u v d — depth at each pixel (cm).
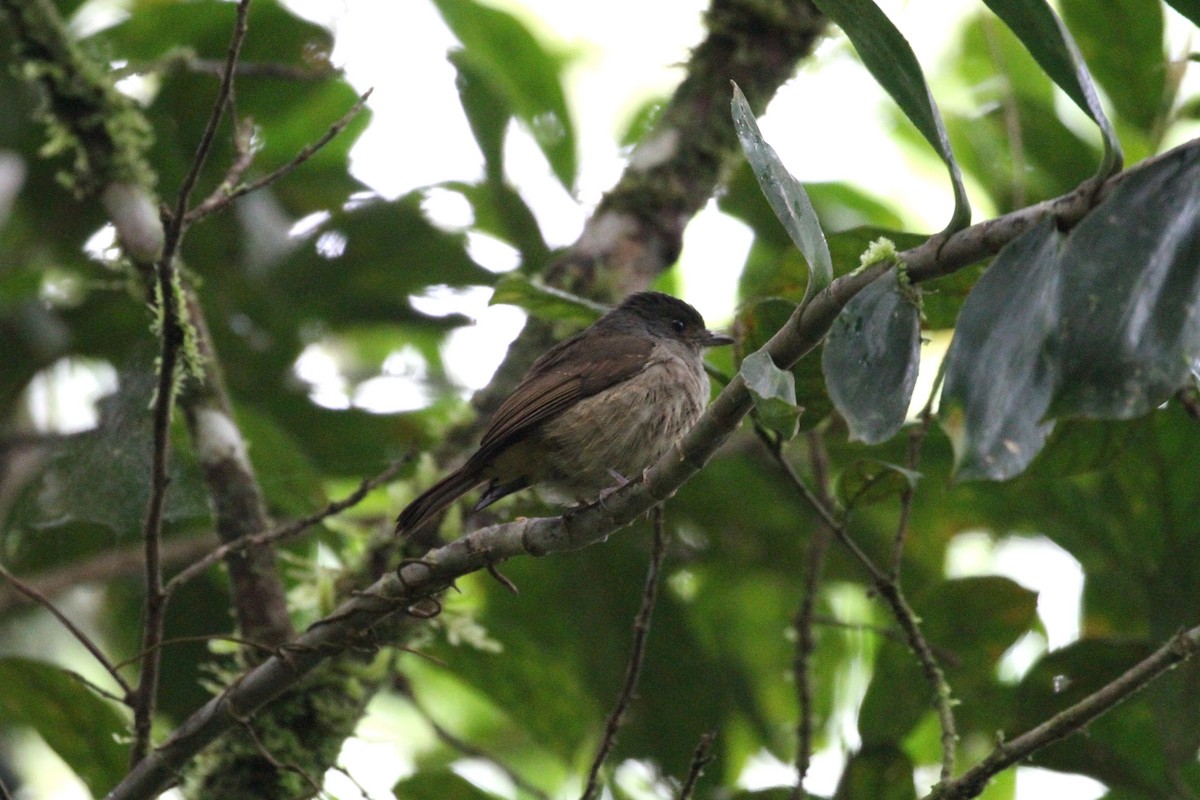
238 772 938
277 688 761
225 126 1338
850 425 549
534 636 1275
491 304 915
